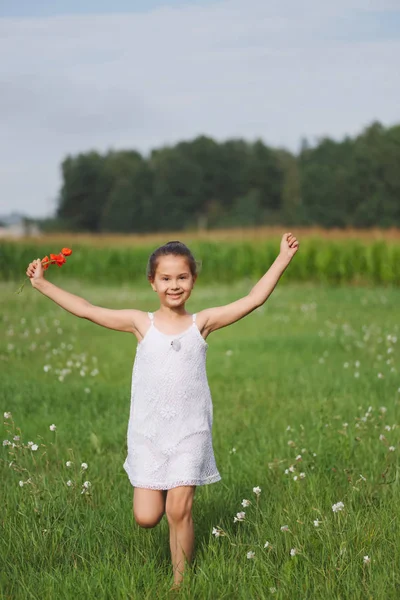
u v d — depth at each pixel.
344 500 5.11
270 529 4.55
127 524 4.77
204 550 4.27
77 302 4.25
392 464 5.86
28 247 35.38
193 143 127.56
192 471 3.99
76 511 4.87
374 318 16.06
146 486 4.02
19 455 6.29
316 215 93.75
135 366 4.22
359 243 28.86
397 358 11.22
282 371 10.54
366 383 9.30
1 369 10.61
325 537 4.36
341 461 6.07
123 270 33.25
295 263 29.28
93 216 129.62
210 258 31.44
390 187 89.88
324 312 17.55
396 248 27.77
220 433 7.17
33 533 4.52
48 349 12.50
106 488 5.54
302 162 111.25
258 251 30.95
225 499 5.26
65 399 8.73
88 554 4.37
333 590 3.79
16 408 8.16
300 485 5.36
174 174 122.88
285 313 17.50
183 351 4.10
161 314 4.24
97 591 3.86
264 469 5.96
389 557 4.16
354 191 91.50
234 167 125.38
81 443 6.88
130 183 124.19
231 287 27.84
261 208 124.50
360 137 93.94
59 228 126.81
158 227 120.62
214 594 3.81
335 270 28.58
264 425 7.40
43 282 4.25
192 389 4.10
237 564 4.18
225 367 10.91
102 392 9.11
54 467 6.04
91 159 130.50
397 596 3.74
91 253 33.88
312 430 7.03
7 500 5.14
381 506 4.88
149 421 4.07
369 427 6.98
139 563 4.23
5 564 4.19
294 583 3.89
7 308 18.77
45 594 3.86
